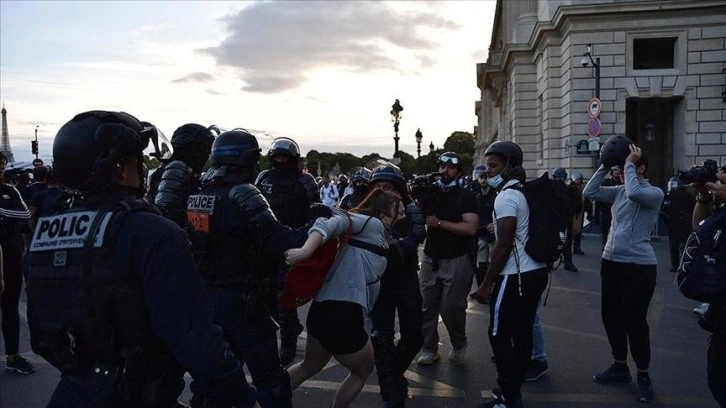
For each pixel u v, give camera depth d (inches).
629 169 176.2
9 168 470.6
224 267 131.3
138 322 70.0
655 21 879.1
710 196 223.3
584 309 300.8
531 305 162.7
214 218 129.7
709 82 869.8
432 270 210.1
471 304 319.0
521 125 1227.9
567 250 416.2
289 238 130.4
